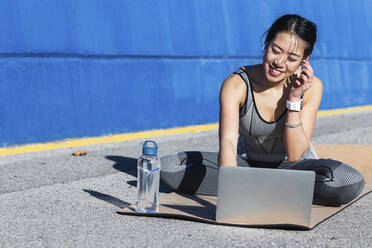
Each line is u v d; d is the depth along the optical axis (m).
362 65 14.38
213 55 9.55
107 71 7.72
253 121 4.01
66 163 5.85
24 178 5.06
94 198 4.32
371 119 11.30
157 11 8.51
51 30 7.01
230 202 3.53
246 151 4.34
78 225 3.55
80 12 7.36
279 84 3.93
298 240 3.31
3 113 6.54
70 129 7.23
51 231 3.42
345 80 13.63
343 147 6.24
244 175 3.49
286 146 3.93
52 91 7.02
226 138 3.83
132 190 4.66
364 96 14.40
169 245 3.18
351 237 3.41
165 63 8.62
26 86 6.75
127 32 8.00
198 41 9.24
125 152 6.66
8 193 4.45
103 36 7.66
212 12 9.59
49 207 4.01
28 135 6.77
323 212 3.87
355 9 14.22
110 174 5.33
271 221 3.49
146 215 3.76
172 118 8.73
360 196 4.37
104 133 7.66
